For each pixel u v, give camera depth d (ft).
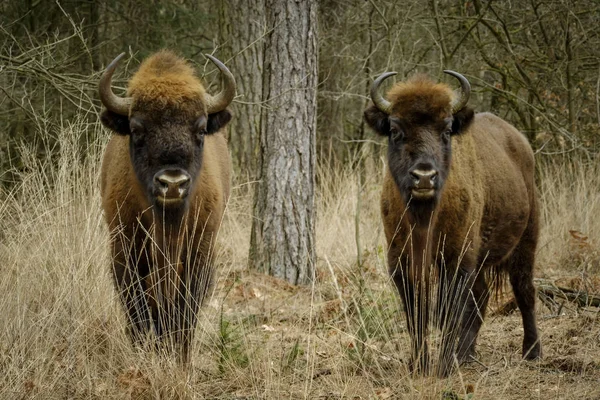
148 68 60.23
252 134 133.08
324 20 168.96
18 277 61.98
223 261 97.66
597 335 69.87
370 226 108.37
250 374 59.16
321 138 165.27
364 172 138.21
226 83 60.95
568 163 134.82
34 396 53.16
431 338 70.08
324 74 165.07
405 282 63.62
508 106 144.05
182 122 56.90
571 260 108.17
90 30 153.99
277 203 95.04
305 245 95.91
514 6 145.07
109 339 60.13
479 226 66.74
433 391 54.24
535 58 142.61
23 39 141.08
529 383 59.11
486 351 71.51
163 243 58.54
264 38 94.43
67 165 77.82
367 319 70.85
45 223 72.43
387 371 62.34
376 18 160.04
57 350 57.88
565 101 143.95
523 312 73.00
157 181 55.21
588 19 138.10
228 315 76.38
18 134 124.47
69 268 64.80
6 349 57.31
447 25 146.20
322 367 63.72
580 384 57.31
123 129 59.98
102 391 54.90
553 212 118.21
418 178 59.11
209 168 63.82
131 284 59.82
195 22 160.66
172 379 54.24
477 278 72.33
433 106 61.46
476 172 67.00
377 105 64.59
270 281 92.43
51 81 93.97
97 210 72.49
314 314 77.51
